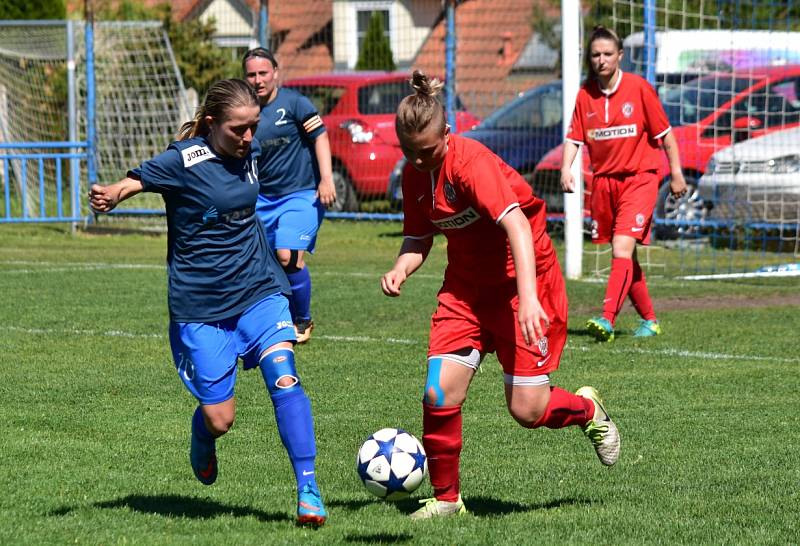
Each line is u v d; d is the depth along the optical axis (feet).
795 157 142.92
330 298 111.65
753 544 41.32
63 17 232.94
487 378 75.36
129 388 71.97
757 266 137.59
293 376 43.73
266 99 83.10
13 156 176.35
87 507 46.73
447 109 171.53
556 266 45.42
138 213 188.75
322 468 54.34
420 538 41.83
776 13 165.58
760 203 143.74
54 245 165.27
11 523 43.88
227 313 44.65
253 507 47.29
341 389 71.72
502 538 41.88
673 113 154.61
